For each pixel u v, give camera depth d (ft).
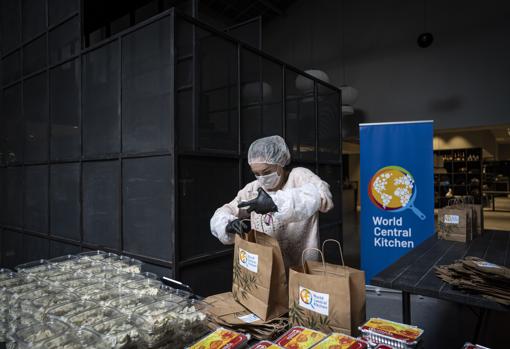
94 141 8.98
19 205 12.19
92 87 9.09
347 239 20.81
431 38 17.54
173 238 6.84
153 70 7.42
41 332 2.67
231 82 8.66
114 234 8.25
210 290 7.66
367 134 11.23
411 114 20.42
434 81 19.62
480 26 18.19
